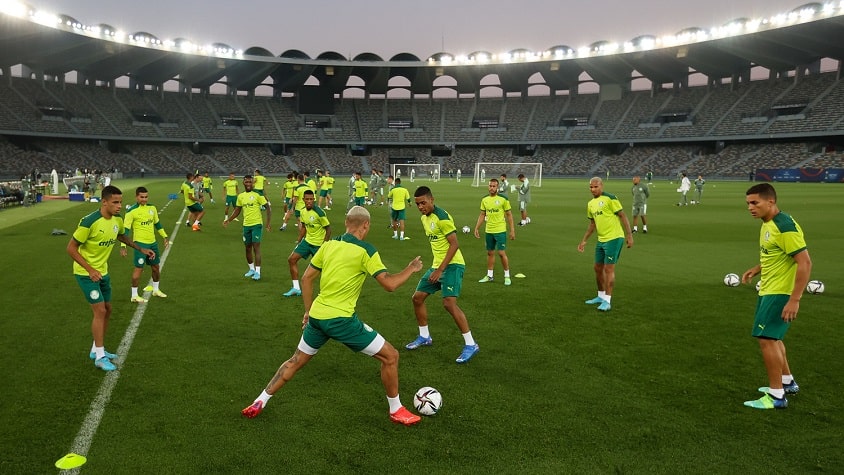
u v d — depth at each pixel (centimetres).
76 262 571
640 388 539
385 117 8788
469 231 1802
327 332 456
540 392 530
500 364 605
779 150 6562
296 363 476
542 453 416
